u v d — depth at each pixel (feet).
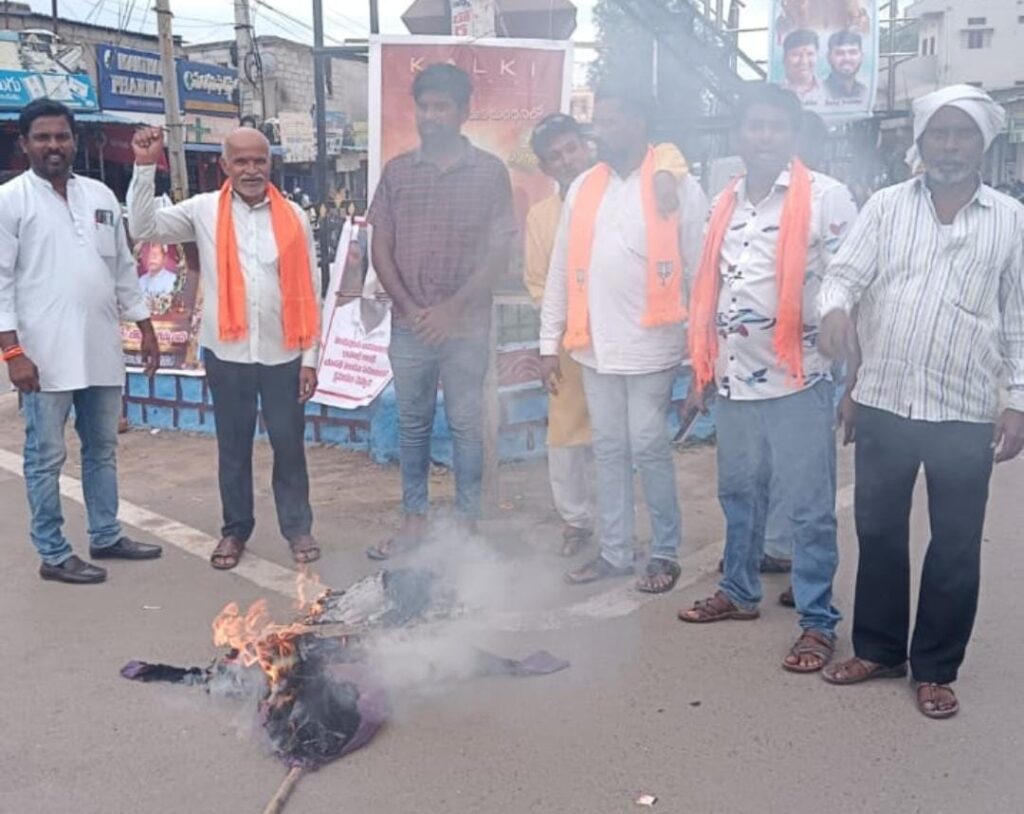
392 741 10.44
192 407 23.97
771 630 13.04
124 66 63.41
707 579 14.82
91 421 15.40
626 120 13.61
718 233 12.35
